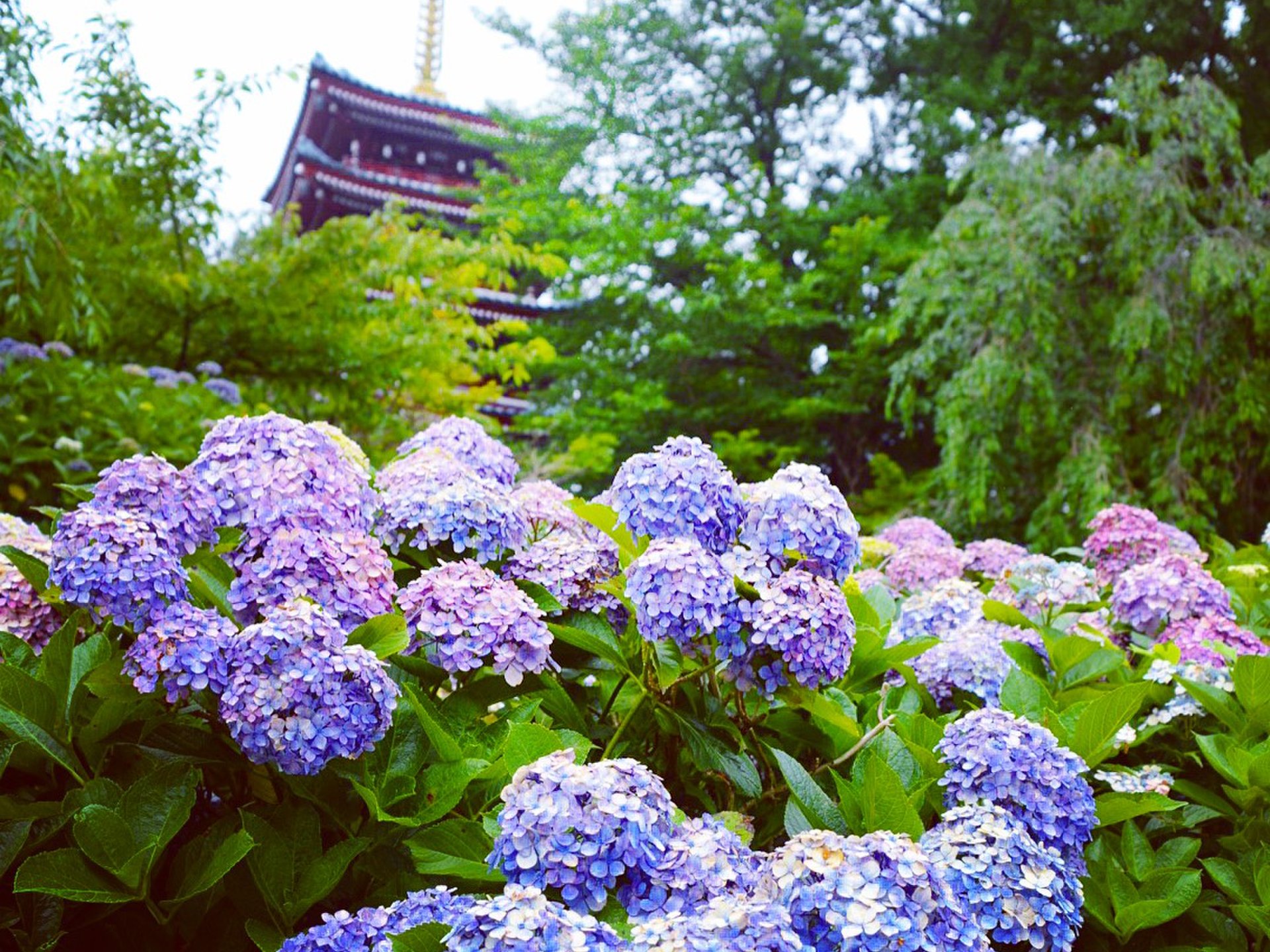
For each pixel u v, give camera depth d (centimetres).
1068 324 1105
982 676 208
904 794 150
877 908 121
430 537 186
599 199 2025
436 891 131
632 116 2377
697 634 167
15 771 161
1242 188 1083
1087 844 171
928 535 350
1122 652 237
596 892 125
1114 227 1093
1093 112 1970
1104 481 1017
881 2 2214
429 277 1017
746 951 114
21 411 567
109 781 149
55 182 616
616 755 188
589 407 1975
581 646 185
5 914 145
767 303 1938
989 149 1175
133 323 869
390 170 2773
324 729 141
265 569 163
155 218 872
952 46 2108
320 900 156
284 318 898
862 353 1870
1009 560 328
